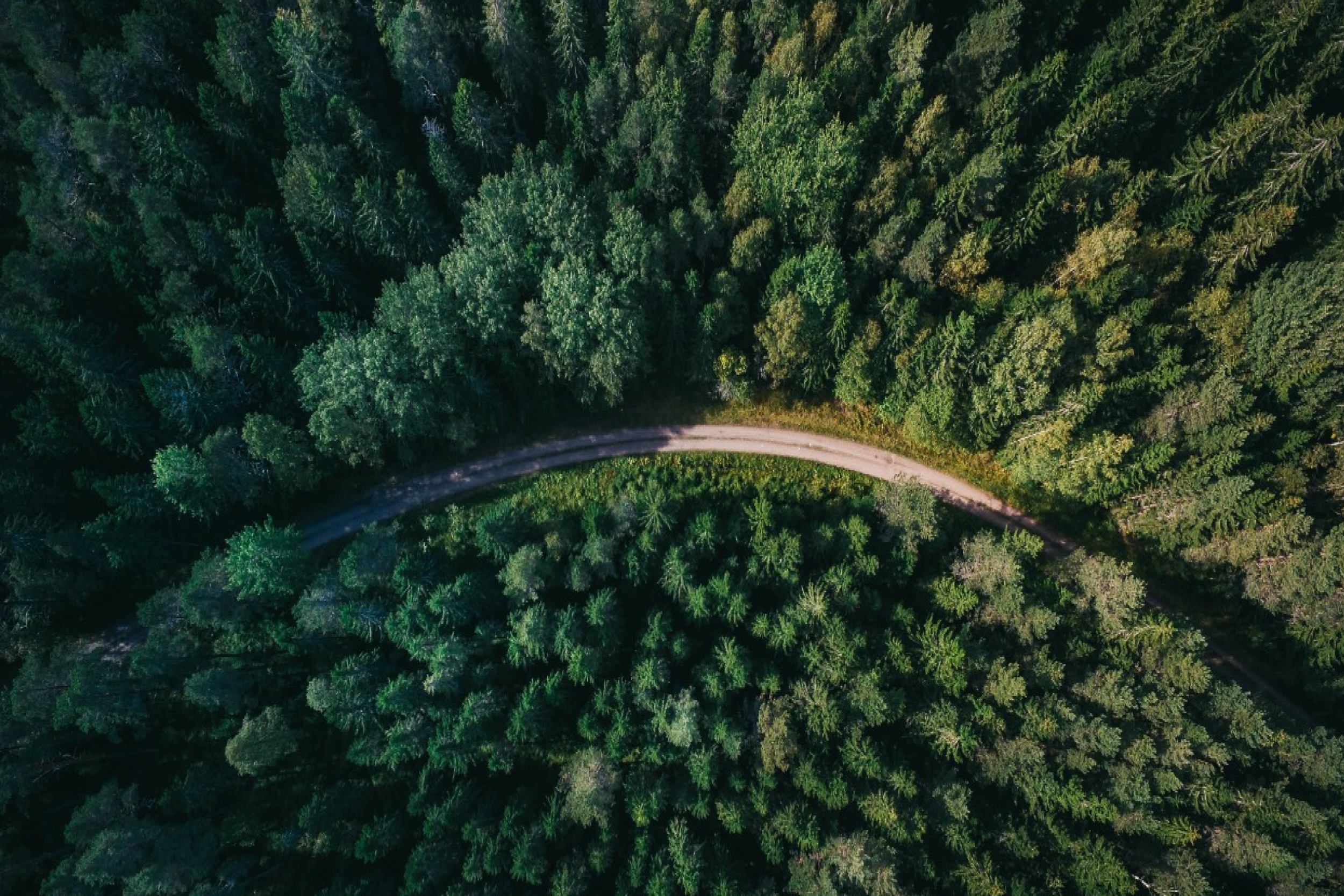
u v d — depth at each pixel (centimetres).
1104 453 5731
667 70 6488
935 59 7356
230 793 6481
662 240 6147
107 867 5259
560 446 7219
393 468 7175
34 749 5850
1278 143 6184
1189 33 6400
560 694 6103
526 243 6284
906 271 6225
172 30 7294
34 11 7362
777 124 6197
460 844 5959
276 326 6688
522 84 6931
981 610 6006
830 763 5778
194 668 6375
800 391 7125
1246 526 5812
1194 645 5703
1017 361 5753
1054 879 5350
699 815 5725
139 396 6469
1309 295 5641
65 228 7044
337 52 6812
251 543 5744
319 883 6284
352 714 5969
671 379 7231
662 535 6341
